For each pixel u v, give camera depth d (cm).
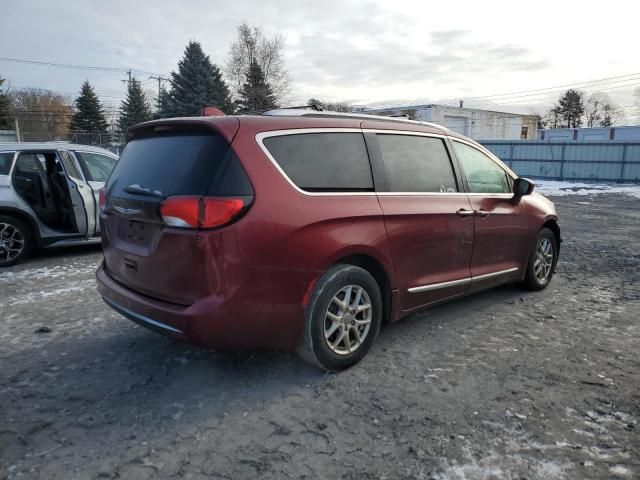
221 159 285
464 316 454
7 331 418
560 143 2798
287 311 298
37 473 233
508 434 263
